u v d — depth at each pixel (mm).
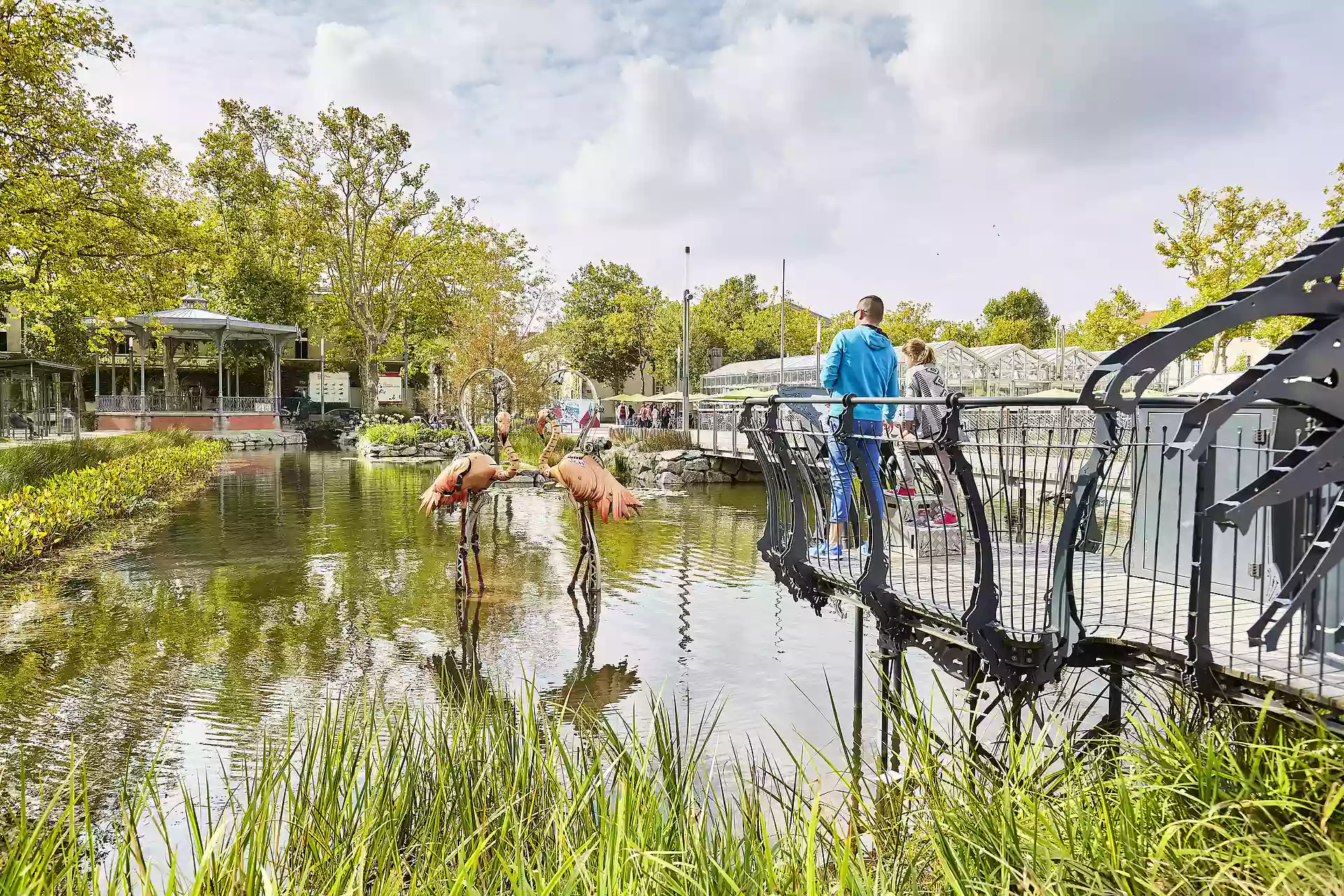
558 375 9742
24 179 16859
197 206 38031
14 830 3617
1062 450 4160
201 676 5770
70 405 42469
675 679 5812
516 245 39031
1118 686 4086
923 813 3121
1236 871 2385
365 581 8859
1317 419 3004
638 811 2877
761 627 7180
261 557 10125
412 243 41781
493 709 5141
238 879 2568
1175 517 4527
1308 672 3008
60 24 16625
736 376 44531
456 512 14203
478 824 3102
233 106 42281
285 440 35375
